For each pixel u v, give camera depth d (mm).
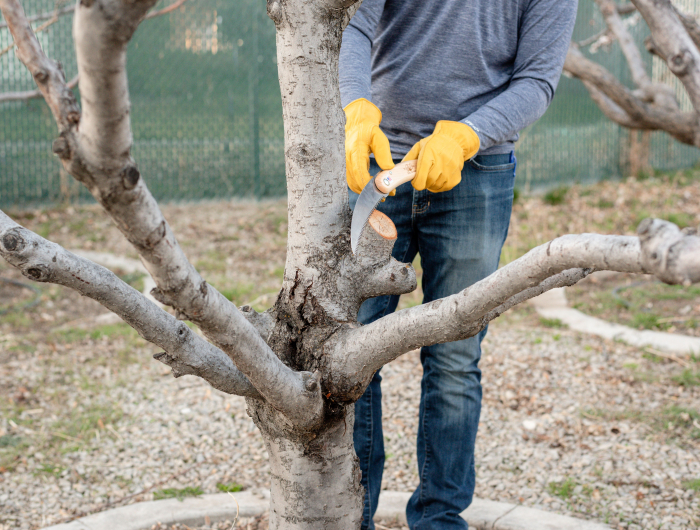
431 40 1993
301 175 1536
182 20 8188
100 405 3566
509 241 6684
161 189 8406
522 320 4938
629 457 2967
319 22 1444
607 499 2613
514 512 2473
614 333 4582
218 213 8156
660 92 4801
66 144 826
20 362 4086
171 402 3627
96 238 6836
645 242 902
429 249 2113
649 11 2000
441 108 2025
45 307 5203
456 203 2025
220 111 8578
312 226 1554
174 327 1283
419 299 4992
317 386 1419
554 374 3941
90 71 752
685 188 9445
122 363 4117
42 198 7859
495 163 2055
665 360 4133
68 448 3111
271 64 8750
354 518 1705
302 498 1627
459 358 2029
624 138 10344
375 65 2105
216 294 1131
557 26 1948
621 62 10094
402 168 1542
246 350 1224
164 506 2566
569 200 8734
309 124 1505
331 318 1549
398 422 3373
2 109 7551
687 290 5582
